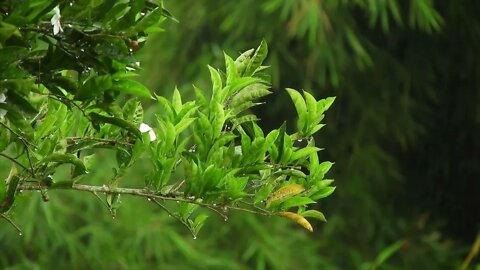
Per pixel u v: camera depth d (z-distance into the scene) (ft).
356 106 32.27
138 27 7.06
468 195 34.40
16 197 8.39
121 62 7.09
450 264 31.99
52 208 29.09
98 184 28.78
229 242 30.60
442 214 34.17
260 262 29.78
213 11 30.78
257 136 8.34
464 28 32.42
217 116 8.15
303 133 8.56
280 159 8.32
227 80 8.35
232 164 8.21
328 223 31.91
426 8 29.01
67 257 29.76
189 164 7.99
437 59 32.99
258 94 8.41
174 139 8.24
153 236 29.48
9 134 7.61
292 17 29.35
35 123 8.34
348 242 32.27
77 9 6.98
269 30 30.50
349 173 32.45
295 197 8.27
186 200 8.12
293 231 31.17
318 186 8.52
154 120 29.30
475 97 33.42
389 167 32.76
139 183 30.17
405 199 33.55
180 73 30.99
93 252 29.19
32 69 7.07
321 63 30.37
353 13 31.83
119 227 29.63
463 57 32.91
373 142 32.53
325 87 32.32
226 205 8.13
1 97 6.67
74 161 7.78
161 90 30.68
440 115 33.88
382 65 32.22
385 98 32.32
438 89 33.68
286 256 30.35
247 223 30.35
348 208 32.40
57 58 7.09
